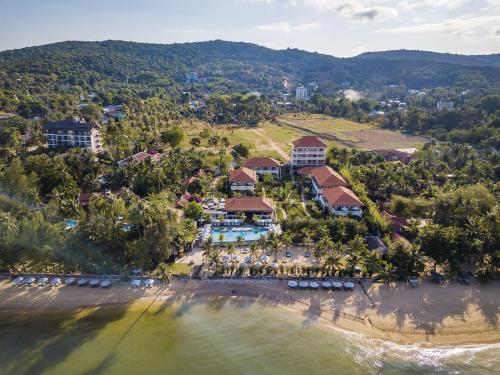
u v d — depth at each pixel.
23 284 84.94
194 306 79.19
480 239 91.88
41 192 129.50
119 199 104.19
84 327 72.88
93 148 181.25
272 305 79.56
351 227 104.38
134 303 79.69
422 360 66.50
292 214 116.50
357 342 70.19
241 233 107.81
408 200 122.06
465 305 79.75
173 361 65.25
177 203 123.75
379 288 84.50
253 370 63.69
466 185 133.12
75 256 86.25
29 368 63.50
